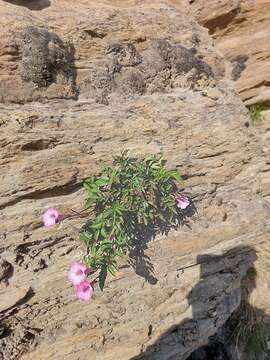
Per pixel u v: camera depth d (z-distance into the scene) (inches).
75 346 28.8
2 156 27.7
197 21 46.9
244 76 46.7
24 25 31.5
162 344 32.2
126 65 37.2
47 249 29.3
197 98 39.3
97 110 33.8
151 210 31.5
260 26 45.9
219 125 37.7
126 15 40.0
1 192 27.4
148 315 31.4
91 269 28.1
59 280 29.1
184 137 35.7
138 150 33.6
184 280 33.0
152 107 36.0
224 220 34.7
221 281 34.9
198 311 33.5
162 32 40.9
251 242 35.7
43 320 28.5
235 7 44.8
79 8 38.4
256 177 38.1
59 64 32.7
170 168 34.1
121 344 30.2
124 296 30.9
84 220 30.7
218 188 36.3
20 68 30.7
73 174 30.1
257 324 40.0
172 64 39.1
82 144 31.4
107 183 30.2
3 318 27.2
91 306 30.0
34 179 28.5
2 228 27.5
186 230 33.3
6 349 26.9
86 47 35.6
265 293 41.6
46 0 36.9
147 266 31.8
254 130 41.4
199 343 33.7
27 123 29.3
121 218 29.4
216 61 44.1
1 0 33.6
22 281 27.9
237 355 39.1
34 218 28.6
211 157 36.4
